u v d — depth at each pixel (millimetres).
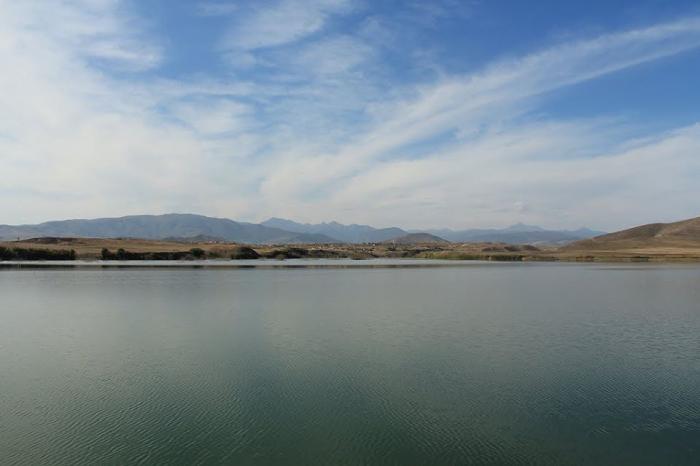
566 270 166250
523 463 21453
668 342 43781
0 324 53156
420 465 21234
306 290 91062
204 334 47344
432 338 45438
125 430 24484
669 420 25922
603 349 41094
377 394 29578
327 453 22141
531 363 36500
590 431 24578
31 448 22641
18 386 31250
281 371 34406
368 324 52969
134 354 39344
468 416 26281
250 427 24797
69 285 98188
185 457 21750
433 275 138750
